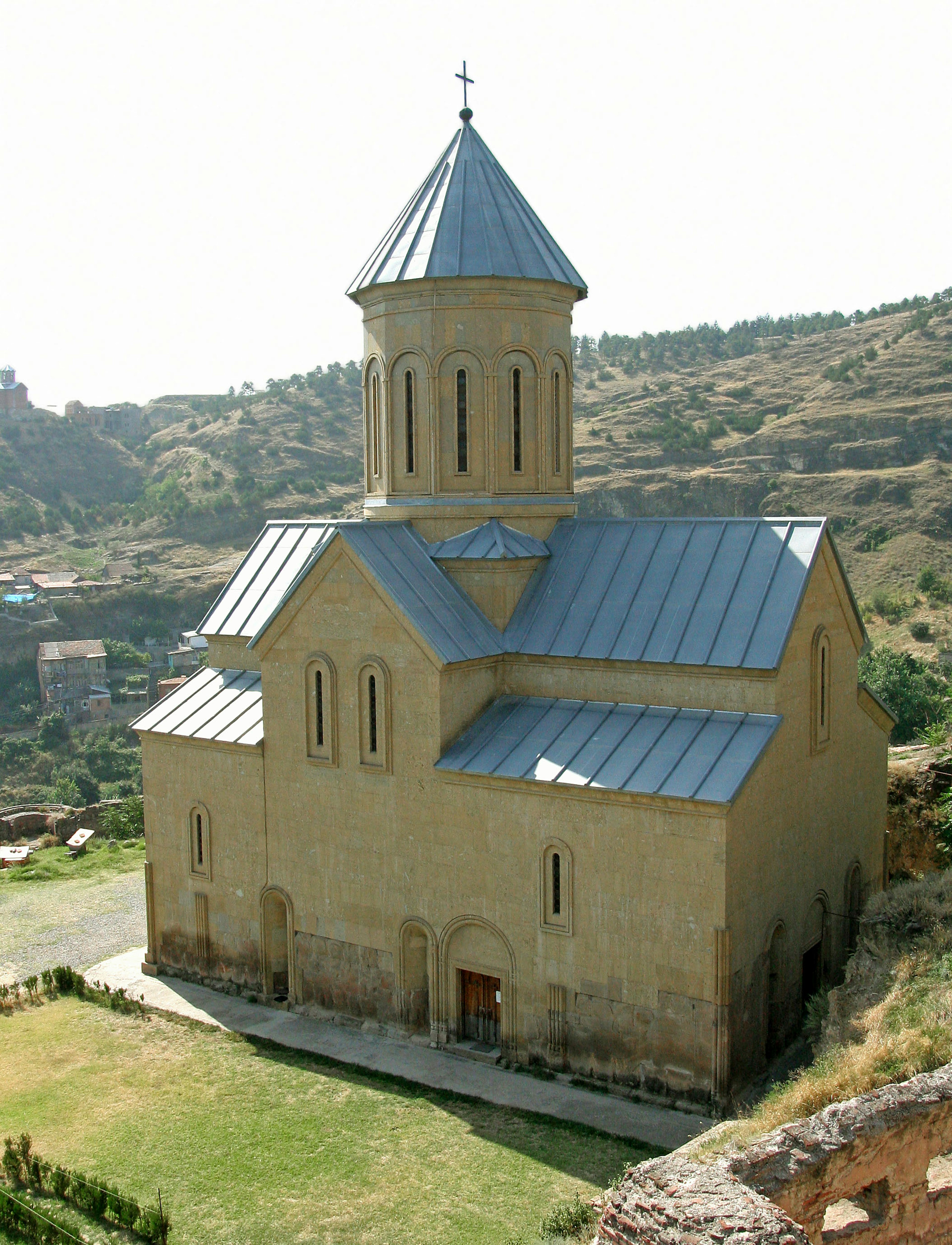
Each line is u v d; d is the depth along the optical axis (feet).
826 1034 60.08
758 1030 63.93
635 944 63.31
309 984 79.51
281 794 79.71
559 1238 46.93
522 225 80.18
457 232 78.48
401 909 73.61
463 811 69.87
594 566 76.95
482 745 70.95
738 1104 61.21
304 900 79.10
